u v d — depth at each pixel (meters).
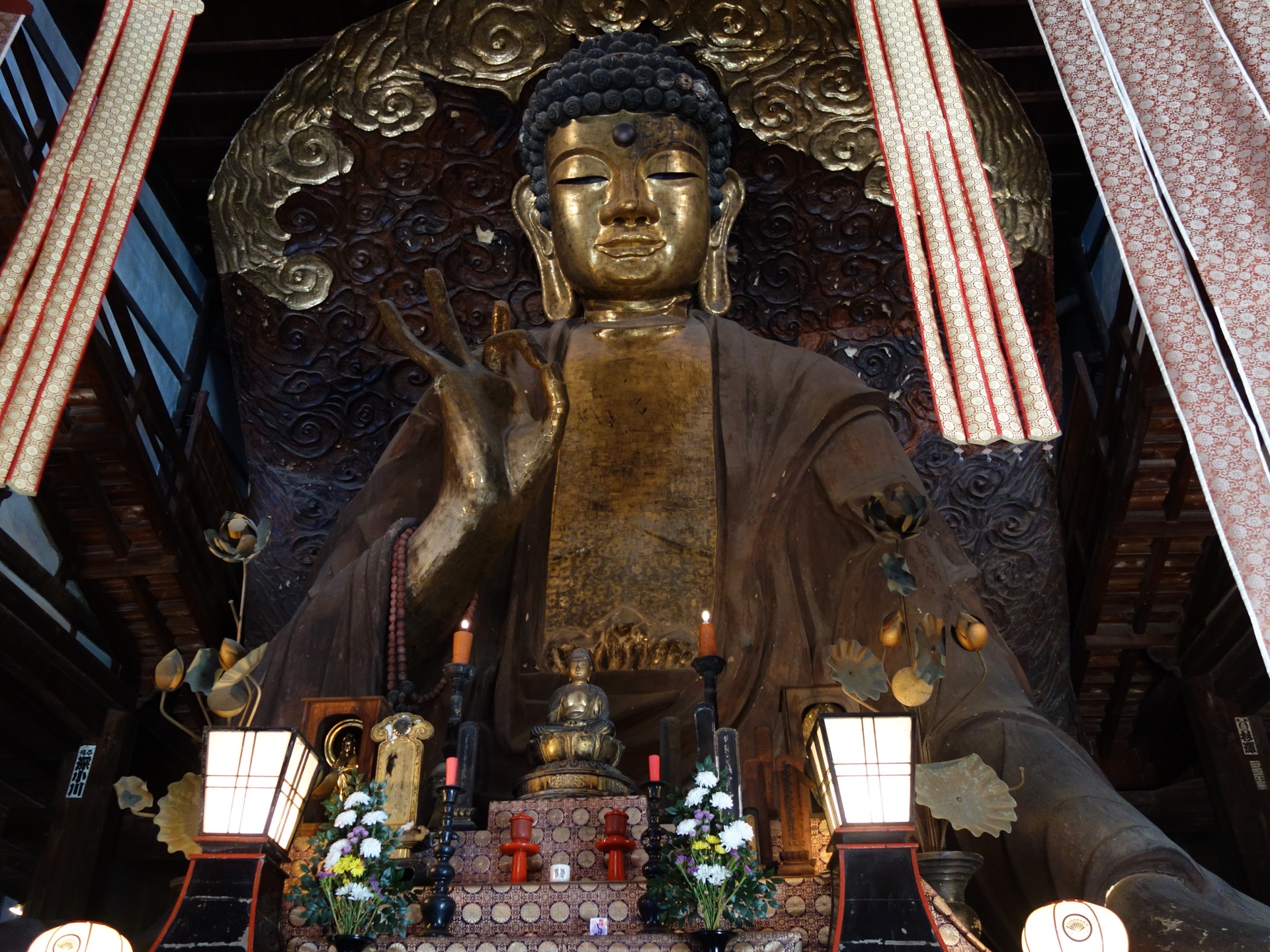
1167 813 7.79
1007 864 4.88
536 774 4.43
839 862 3.27
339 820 3.36
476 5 7.98
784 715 4.57
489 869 3.84
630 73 7.33
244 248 8.20
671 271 7.23
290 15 8.66
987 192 5.57
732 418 6.71
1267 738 7.58
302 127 8.05
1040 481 8.04
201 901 3.22
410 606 5.48
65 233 5.50
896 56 5.95
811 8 7.94
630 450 6.61
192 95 8.99
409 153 8.10
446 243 8.27
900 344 8.27
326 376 8.32
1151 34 5.09
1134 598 7.69
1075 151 9.51
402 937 3.36
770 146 8.09
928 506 4.77
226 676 4.05
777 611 6.12
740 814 3.57
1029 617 7.84
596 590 6.20
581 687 4.80
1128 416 7.01
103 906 7.28
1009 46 8.96
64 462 6.77
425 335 8.34
